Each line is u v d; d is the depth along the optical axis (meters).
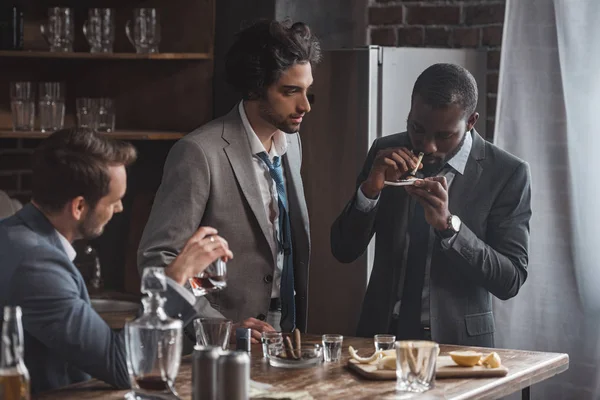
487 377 2.53
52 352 2.43
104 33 4.54
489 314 3.62
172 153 3.14
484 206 3.59
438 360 2.65
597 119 4.38
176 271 2.45
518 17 4.50
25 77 4.79
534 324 4.46
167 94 4.82
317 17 4.81
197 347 2.09
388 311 3.70
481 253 3.50
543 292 4.45
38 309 2.32
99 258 4.84
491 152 3.62
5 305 2.33
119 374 2.35
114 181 2.41
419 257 3.64
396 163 3.62
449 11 4.85
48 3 4.74
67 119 4.88
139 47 4.55
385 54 4.32
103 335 2.35
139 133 4.54
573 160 4.40
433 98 3.56
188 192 3.06
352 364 2.59
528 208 3.60
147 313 2.22
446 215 3.51
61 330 2.31
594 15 4.36
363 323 3.76
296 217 3.32
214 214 3.11
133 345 2.19
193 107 4.79
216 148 3.12
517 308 4.48
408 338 3.66
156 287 2.18
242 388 2.01
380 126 4.32
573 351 4.41
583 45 4.38
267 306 3.17
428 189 3.52
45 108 4.42
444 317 3.58
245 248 3.14
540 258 4.46
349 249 3.75
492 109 4.75
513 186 3.58
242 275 3.14
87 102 4.48
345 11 4.92
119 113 4.89
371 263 4.30
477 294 3.59
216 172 3.10
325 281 4.41
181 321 2.38
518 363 2.71
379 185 3.62
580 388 4.40
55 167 2.37
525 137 4.50
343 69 4.34
